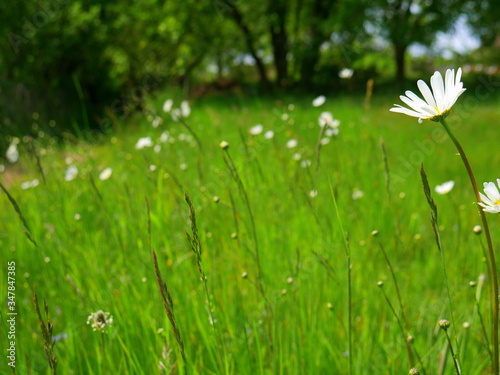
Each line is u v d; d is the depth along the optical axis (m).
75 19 16.28
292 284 2.26
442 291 2.66
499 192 1.08
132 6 21.28
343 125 7.57
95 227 3.31
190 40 24.66
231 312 2.17
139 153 4.98
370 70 22.48
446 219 3.72
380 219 3.47
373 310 2.43
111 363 1.82
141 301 2.24
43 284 2.74
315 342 2.04
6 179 4.54
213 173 3.82
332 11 24.62
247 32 25.30
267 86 25.52
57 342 2.17
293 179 3.44
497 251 2.89
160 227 2.65
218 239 2.80
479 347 2.07
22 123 9.23
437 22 20.61
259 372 1.79
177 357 1.76
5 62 14.74
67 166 4.55
